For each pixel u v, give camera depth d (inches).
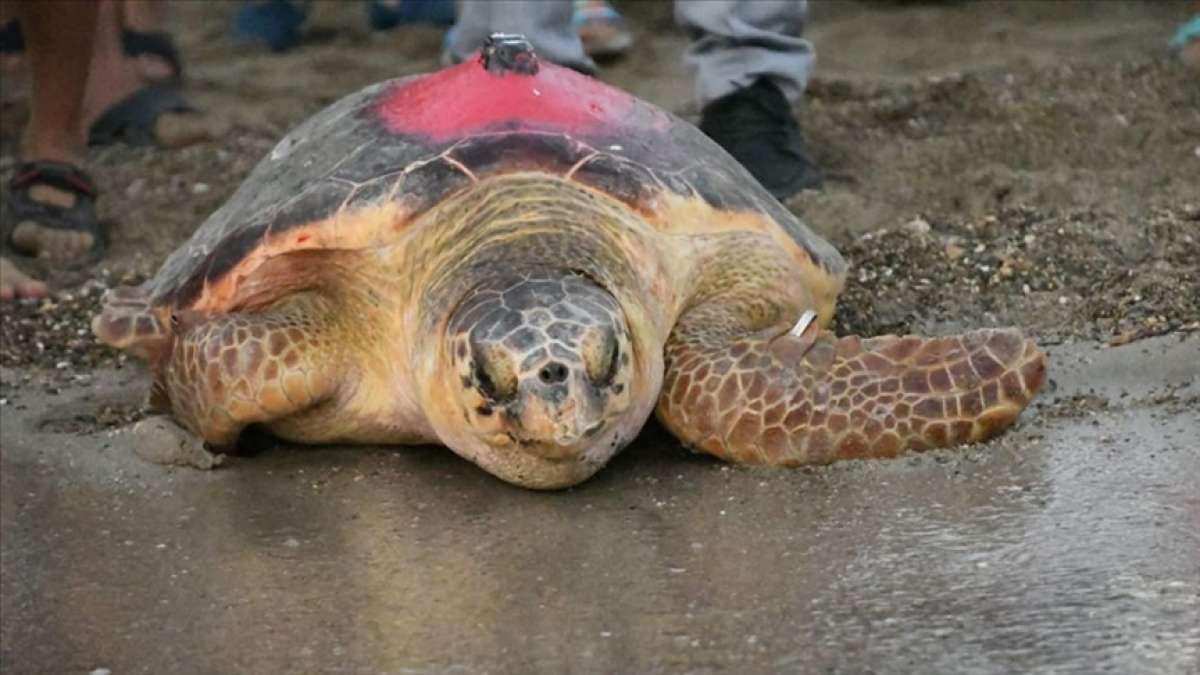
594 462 143.9
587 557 129.0
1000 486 135.0
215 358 153.3
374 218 156.5
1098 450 141.5
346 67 341.7
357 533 139.3
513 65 170.1
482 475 152.6
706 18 239.9
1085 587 113.5
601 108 171.5
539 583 124.3
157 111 302.8
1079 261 200.8
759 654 108.2
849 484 139.3
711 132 245.8
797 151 245.4
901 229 217.0
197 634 120.0
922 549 123.2
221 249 164.6
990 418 143.9
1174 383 158.4
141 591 129.5
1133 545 120.1
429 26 361.7
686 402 148.7
